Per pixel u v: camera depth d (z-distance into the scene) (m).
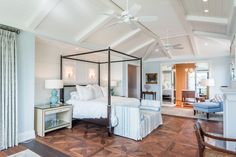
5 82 2.90
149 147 2.99
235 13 2.78
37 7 2.98
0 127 2.83
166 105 7.99
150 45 6.34
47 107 3.71
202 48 6.26
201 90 8.18
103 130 4.01
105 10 3.45
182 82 8.98
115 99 4.71
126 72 6.82
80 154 2.71
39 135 3.57
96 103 4.00
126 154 2.71
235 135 2.36
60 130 4.00
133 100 4.63
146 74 8.27
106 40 4.98
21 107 3.24
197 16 3.68
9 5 2.79
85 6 3.24
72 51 5.07
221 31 4.30
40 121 3.56
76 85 4.84
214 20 3.58
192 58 7.10
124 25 4.36
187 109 7.00
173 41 5.69
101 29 4.23
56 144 3.12
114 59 6.62
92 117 3.98
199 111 5.94
